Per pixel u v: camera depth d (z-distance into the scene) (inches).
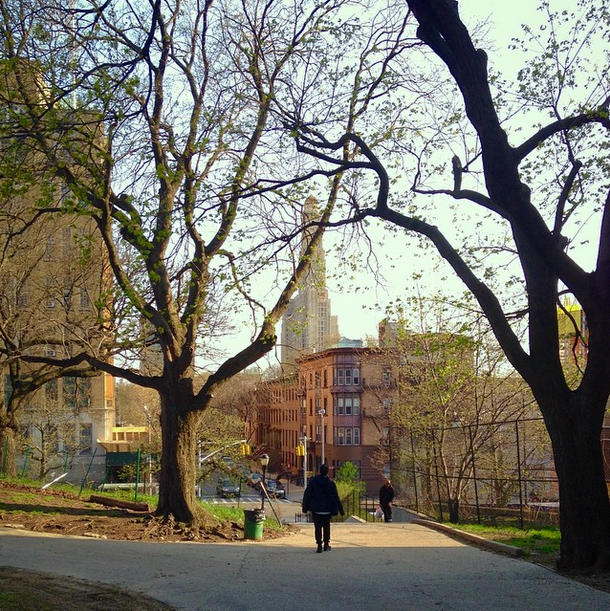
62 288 894.4
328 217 676.1
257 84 642.8
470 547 612.7
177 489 663.8
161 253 656.4
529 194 456.8
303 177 555.5
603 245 426.0
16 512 657.0
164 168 551.2
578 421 435.8
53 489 892.6
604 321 421.1
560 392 443.5
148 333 763.4
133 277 768.9
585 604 334.6
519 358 454.3
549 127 474.6
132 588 375.9
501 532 720.3
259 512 657.0
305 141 580.7
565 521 439.2
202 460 1323.8
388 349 1291.8
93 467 1798.7
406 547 614.5
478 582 402.0
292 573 434.9
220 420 1469.0
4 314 911.7
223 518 756.6
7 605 310.8
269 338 657.6
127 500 826.8
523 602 342.0
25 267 909.8
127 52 621.6
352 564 483.5
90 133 589.6
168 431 673.0
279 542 649.6
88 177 679.1
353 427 2281.0
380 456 1977.1
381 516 1343.5
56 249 1042.1
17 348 840.3
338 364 2247.8
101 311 754.2
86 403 1774.1
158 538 601.0
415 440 1427.2
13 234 636.1
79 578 392.5
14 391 968.3
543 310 455.2
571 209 564.1
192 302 671.8
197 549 540.1
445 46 427.8
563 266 422.9
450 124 666.2
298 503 2006.6
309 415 2506.2
